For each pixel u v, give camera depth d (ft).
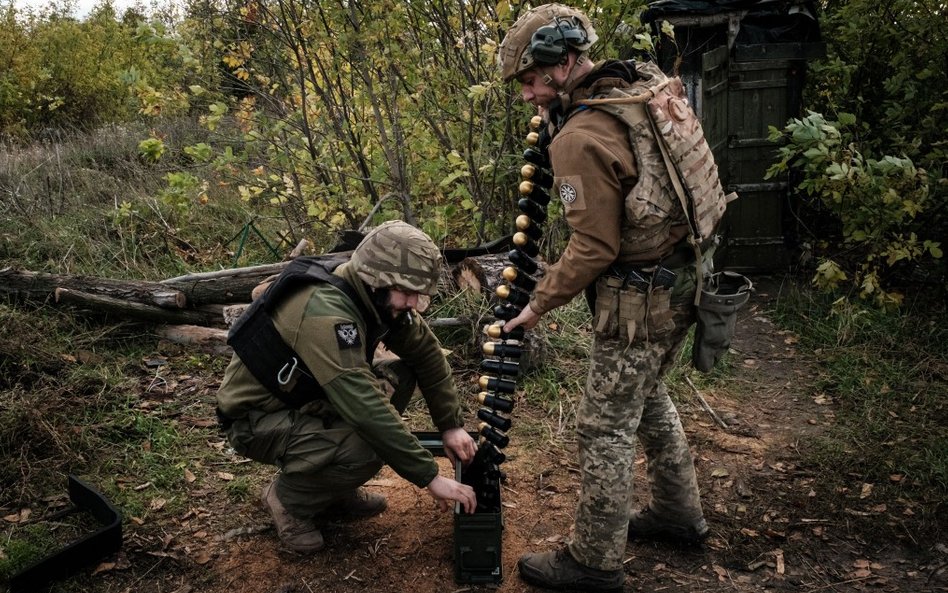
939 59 18.11
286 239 18.90
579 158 7.39
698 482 11.45
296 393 8.64
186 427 12.01
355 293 8.36
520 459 11.87
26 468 10.60
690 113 7.84
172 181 16.62
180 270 17.42
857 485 11.30
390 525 10.11
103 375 12.88
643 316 7.94
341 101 18.15
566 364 14.46
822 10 20.74
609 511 8.54
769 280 19.07
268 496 9.53
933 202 16.98
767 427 13.03
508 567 9.41
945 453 11.85
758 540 10.14
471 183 17.39
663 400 9.34
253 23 17.38
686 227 7.99
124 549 9.44
